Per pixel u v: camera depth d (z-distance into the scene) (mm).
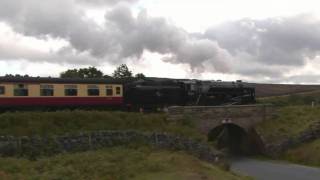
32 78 44188
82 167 33438
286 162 52688
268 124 57938
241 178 38156
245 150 59406
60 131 39062
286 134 56000
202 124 50219
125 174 32781
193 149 44344
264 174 45188
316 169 48125
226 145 63969
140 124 44438
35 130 37812
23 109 43500
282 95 99562
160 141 42906
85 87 46969
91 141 39656
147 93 52250
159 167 34906
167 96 54031
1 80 42344
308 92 101062
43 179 29766
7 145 35406
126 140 41594
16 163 32906
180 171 34438
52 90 45000
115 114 44281
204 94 57344
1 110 42750
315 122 57344
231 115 53812
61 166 33312
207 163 41875
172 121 47219
